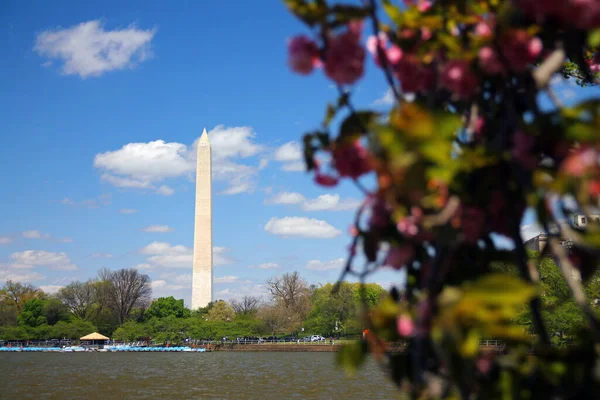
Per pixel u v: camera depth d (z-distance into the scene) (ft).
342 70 10.28
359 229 10.94
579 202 9.00
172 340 422.41
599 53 14.15
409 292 11.28
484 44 10.08
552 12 9.82
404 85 11.08
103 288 450.30
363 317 10.30
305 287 433.07
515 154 9.87
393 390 125.49
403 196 9.71
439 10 10.82
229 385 145.07
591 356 10.43
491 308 8.55
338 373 181.06
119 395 124.57
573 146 10.05
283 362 256.52
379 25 10.87
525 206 10.62
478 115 11.70
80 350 410.11
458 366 9.10
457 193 10.21
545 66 10.38
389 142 8.84
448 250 10.23
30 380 160.66
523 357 10.43
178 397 121.19
